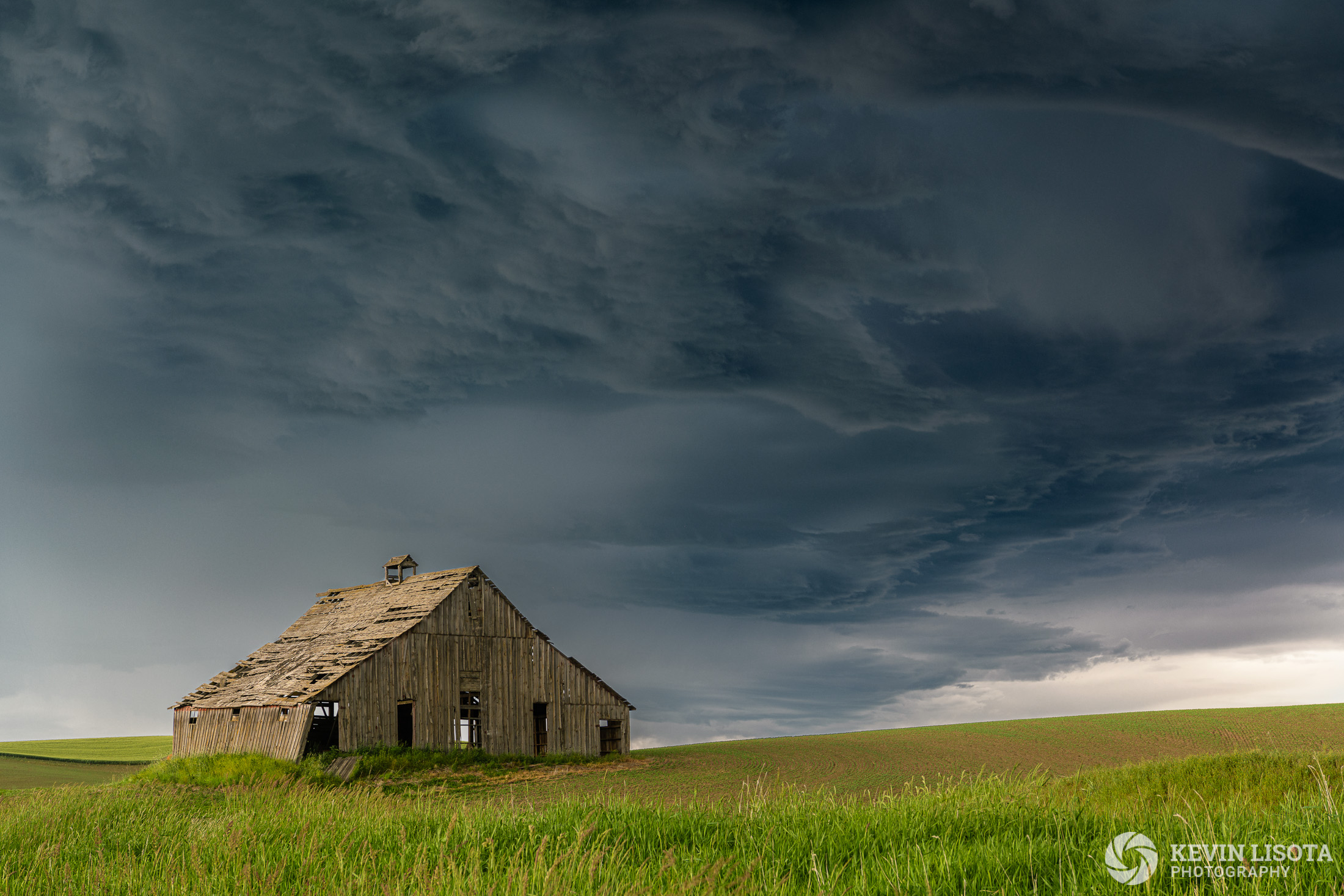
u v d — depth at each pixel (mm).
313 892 9867
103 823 16453
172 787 23688
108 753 78750
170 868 11195
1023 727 84812
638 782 40875
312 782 38812
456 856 10914
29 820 16859
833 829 11422
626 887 8977
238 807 17375
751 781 40500
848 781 42906
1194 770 19938
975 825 11500
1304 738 68375
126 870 11438
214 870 10758
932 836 11016
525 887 8953
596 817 12867
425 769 44781
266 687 48781
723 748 66750
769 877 9484
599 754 55125
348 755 45062
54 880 11445
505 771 45469
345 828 13438
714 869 9078
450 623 51344
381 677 48000
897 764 52406
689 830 12172
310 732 49781
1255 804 14289
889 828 11430
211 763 39438
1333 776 17906
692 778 42750
